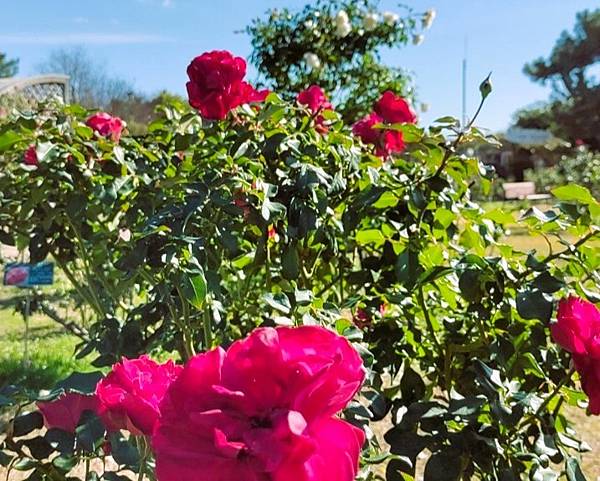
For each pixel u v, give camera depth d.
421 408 1.02
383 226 1.35
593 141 33.03
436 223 1.30
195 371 0.56
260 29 6.96
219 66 1.38
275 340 0.56
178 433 0.54
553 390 1.15
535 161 26.88
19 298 4.62
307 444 0.50
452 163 1.31
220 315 1.46
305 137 1.44
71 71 19.64
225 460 0.52
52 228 1.82
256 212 1.28
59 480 1.00
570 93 33.56
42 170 1.55
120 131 1.74
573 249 1.15
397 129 1.33
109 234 1.61
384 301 1.38
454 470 1.00
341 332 1.04
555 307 1.16
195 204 1.17
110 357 1.30
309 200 1.29
